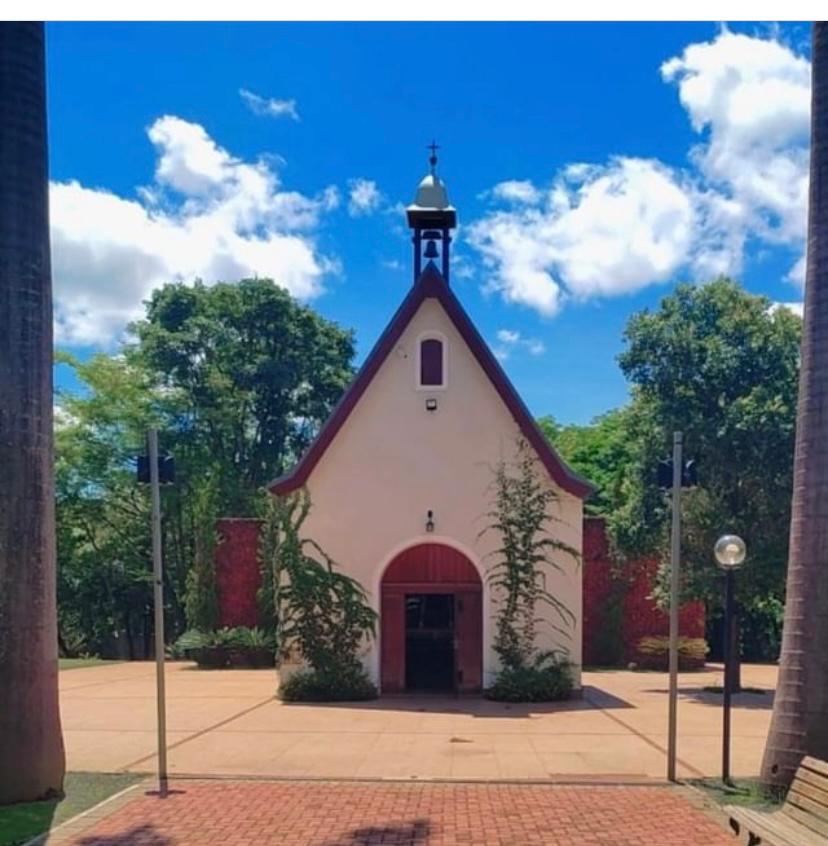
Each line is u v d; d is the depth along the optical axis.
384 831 8.98
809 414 10.17
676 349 21.47
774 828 7.72
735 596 20.61
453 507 20.36
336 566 20.23
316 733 14.97
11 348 10.27
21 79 10.51
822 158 10.34
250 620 31.22
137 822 9.33
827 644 9.85
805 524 10.08
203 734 14.88
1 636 10.03
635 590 29.84
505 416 20.50
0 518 10.12
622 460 43.66
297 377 44.88
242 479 43.53
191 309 44.38
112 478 37.88
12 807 9.89
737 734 14.96
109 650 38.78
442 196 21.80
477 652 20.22
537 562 20.14
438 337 20.69
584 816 9.55
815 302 10.25
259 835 8.84
